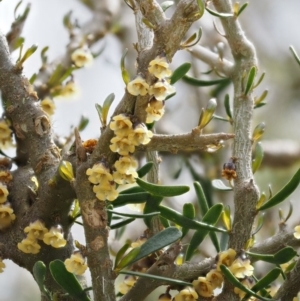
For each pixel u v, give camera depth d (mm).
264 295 537
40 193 530
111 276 519
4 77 540
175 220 530
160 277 521
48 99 577
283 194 531
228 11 566
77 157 518
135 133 513
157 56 512
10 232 536
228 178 538
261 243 544
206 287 530
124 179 515
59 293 534
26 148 542
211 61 574
